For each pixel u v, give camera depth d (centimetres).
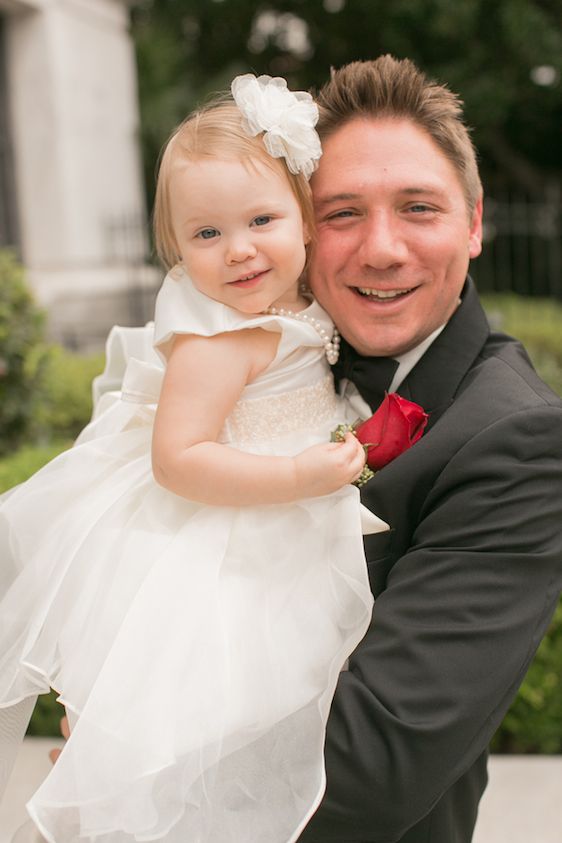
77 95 938
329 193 157
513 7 1351
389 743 130
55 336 813
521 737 310
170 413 144
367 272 156
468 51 1426
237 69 1521
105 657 134
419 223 156
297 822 127
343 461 141
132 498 150
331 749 132
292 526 144
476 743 135
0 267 473
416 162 154
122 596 138
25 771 294
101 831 123
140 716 127
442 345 162
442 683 131
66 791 124
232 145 150
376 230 154
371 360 165
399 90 156
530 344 809
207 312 149
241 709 130
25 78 910
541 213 1338
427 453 147
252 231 150
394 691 132
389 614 137
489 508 138
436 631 133
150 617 133
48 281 873
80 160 941
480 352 165
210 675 129
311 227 159
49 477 160
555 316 973
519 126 1619
